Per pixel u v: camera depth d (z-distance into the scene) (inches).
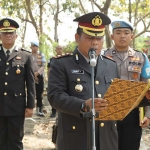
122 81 99.1
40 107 361.4
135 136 154.1
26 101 195.8
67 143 113.5
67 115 114.3
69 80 113.1
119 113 105.0
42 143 252.1
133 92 100.6
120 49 163.2
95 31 110.2
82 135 112.0
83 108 102.9
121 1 756.0
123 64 161.5
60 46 344.2
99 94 112.7
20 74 190.5
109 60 123.0
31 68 192.9
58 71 113.3
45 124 319.3
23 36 987.3
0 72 188.4
